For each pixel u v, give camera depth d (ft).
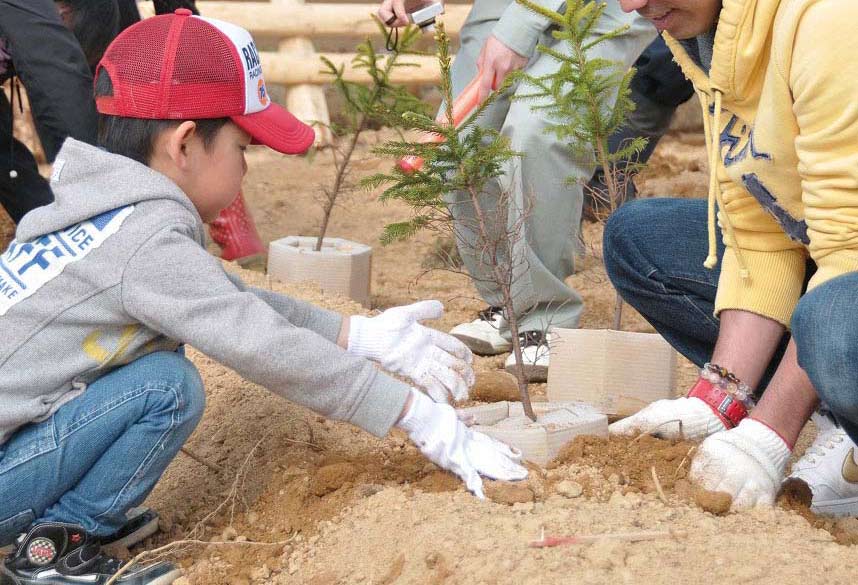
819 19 6.70
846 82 6.69
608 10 11.87
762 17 7.21
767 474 7.71
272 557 8.08
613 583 6.78
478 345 12.89
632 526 7.41
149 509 8.83
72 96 13.74
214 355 7.46
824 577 6.76
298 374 7.52
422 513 7.80
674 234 9.42
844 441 8.82
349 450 9.35
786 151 7.43
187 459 9.57
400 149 8.81
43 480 7.68
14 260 7.78
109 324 7.62
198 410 7.92
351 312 12.78
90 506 7.85
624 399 9.87
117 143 7.95
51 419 7.70
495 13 12.93
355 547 7.78
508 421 8.84
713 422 8.31
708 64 8.18
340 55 25.85
